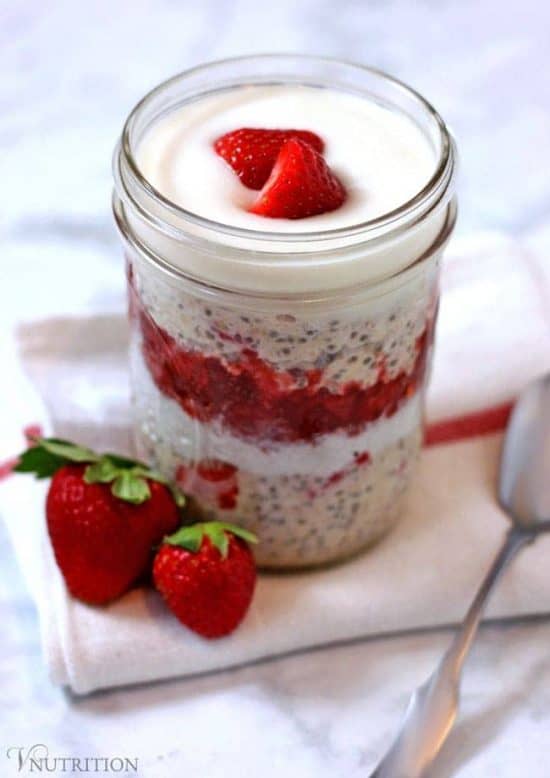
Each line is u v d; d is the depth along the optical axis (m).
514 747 0.46
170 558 0.47
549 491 0.51
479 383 0.55
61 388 0.54
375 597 0.49
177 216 0.43
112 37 0.72
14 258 0.61
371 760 0.46
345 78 0.49
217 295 0.43
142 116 0.47
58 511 0.47
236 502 0.48
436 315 0.48
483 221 0.63
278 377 0.45
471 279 0.58
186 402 0.47
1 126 0.68
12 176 0.65
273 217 0.44
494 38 0.73
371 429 0.47
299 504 0.48
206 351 0.45
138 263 0.45
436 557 0.50
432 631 0.49
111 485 0.48
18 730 0.47
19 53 0.71
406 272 0.44
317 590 0.49
